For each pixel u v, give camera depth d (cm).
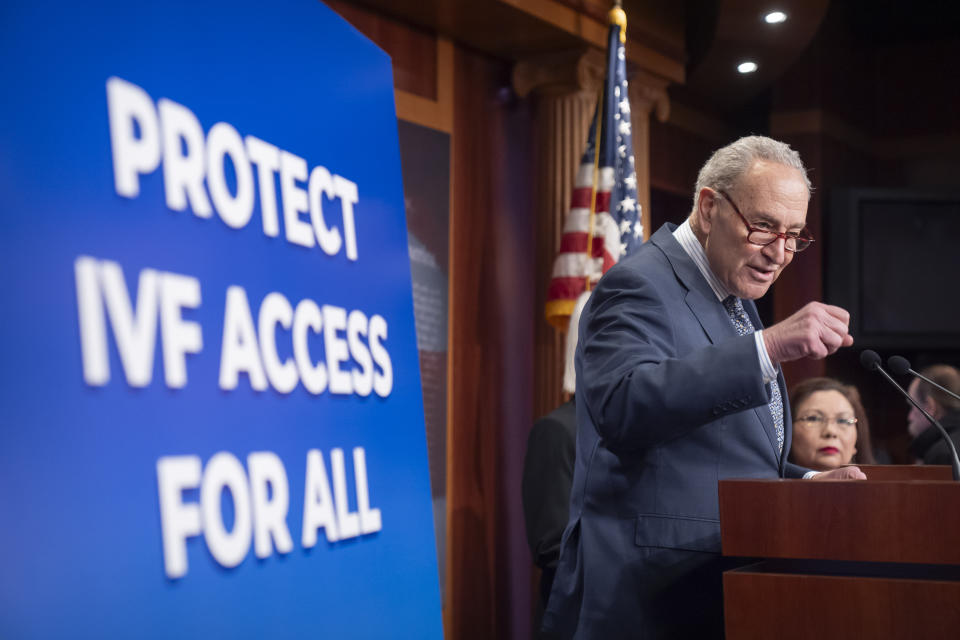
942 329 781
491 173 509
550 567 272
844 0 820
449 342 477
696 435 171
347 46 117
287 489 90
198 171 82
